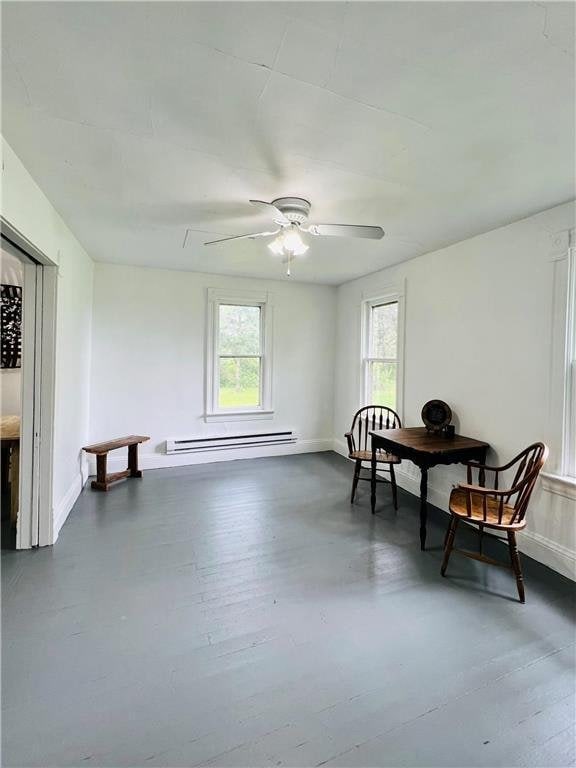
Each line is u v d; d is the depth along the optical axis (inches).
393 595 86.4
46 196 94.2
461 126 65.0
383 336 175.3
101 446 152.0
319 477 168.2
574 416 95.3
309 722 56.1
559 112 61.1
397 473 158.9
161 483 158.6
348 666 66.4
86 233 123.4
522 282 106.3
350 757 51.4
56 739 52.7
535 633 74.9
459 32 46.0
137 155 75.0
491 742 53.7
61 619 76.6
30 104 59.9
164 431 180.7
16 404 164.7
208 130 66.7
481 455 114.6
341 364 205.3
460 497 101.3
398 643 71.9
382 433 131.3
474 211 101.2
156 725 55.2
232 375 194.5
